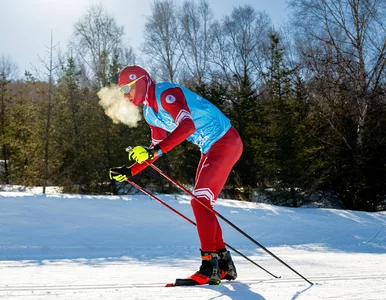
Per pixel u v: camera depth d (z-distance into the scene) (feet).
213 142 10.04
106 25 78.38
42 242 23.98
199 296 6.80
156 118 10.11
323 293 7.02
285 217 33.35
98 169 50.24
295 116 49.62
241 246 26.11
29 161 50.70
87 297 6.35
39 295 6.50
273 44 56.44
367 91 52.31
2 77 64.03
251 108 59.88
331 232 30.94
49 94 45.39
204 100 10.09
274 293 7.17
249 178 55.36
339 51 53.98
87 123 50.80
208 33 92.79
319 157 49.88
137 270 15.17
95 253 21.74
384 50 53.62
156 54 88.58
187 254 22.15
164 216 30.17
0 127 61.00
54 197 32.09
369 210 51.39
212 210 9.29
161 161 56.13
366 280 9.31
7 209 28.17
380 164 50.49
